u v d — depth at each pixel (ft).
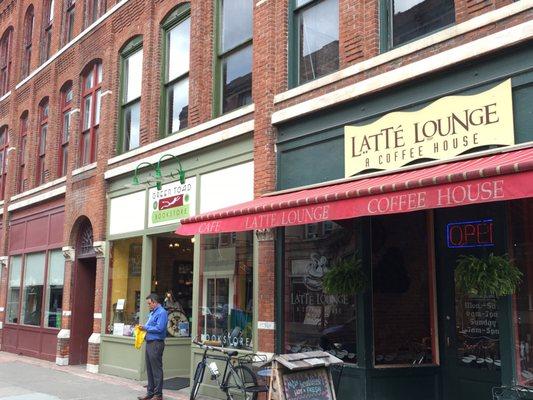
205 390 33.88
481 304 25.57
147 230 41.60
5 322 63.87
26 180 63.57
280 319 29.81
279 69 31.99
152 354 32.22
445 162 22.99
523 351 21.70
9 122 69.46
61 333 50.52
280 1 32.68
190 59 39.55
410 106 25.26
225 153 35.22
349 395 26.25
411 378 26.37
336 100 27.91
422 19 26.18
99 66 51.98
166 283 42.75
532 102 21.15
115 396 34.42
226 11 38.17
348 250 27.66
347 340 27.14
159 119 42.57
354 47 28.35
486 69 22.70
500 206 22.48
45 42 64.18
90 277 51.85
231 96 36.65
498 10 22.25
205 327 35.58
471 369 25.66
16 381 41.01
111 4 50.06
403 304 27.09
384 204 20.08
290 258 30.27
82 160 52.75
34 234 60.44
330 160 28.55
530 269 22.20
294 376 22.99
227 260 34.58
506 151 21.15
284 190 30.09
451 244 26.94
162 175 40.60
